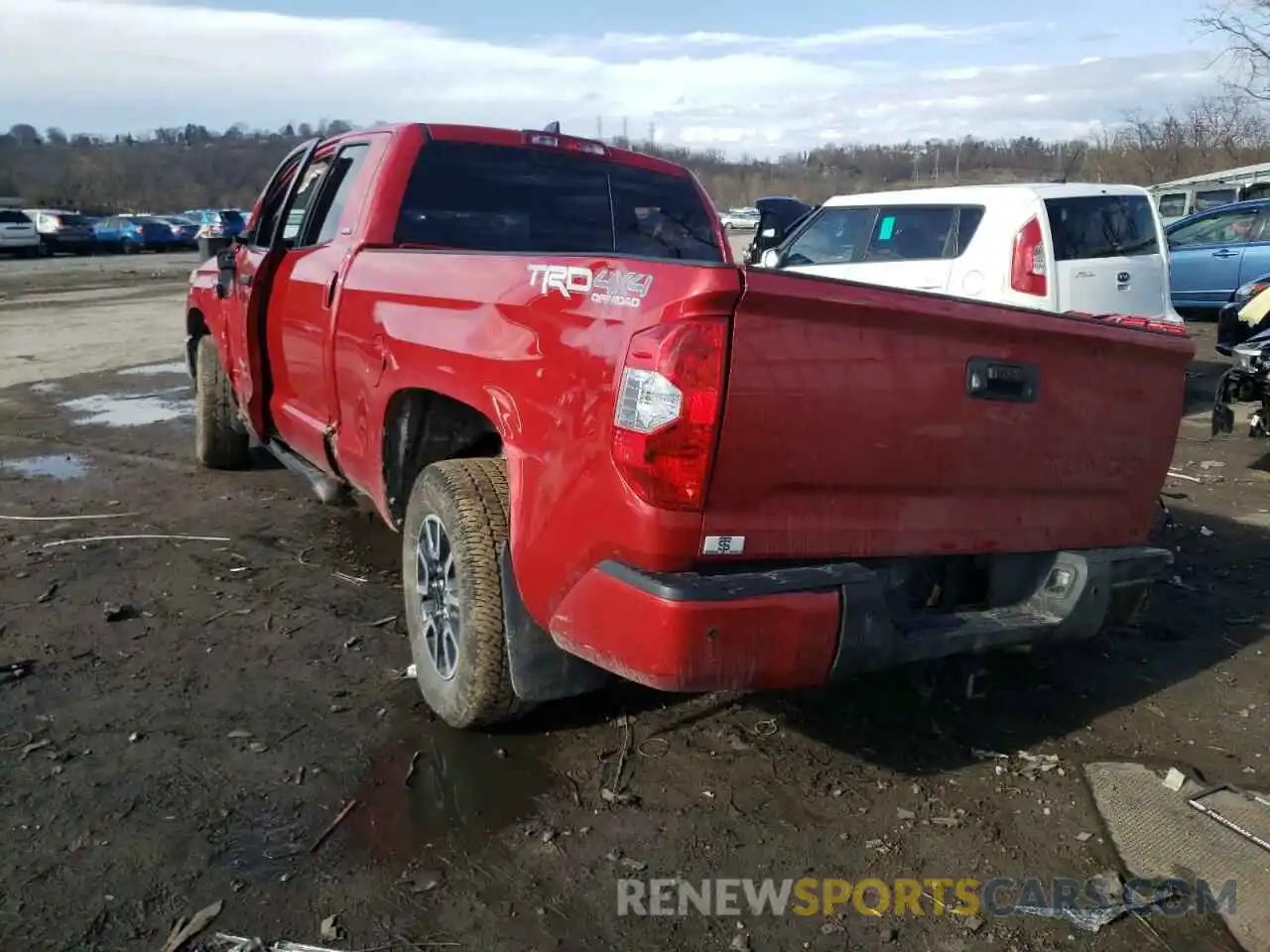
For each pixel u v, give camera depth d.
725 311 2.48
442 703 3.49
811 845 2.99
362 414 4.02
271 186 5.89
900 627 2.96
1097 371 3.25
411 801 3.12
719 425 2.51
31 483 6.64
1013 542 3.22
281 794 3.14
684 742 3.52
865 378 2.71
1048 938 2.64
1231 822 3.15
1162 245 8.78
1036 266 8.09
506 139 4.65
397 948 2.53
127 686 3.79
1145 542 3.64
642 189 4.98
